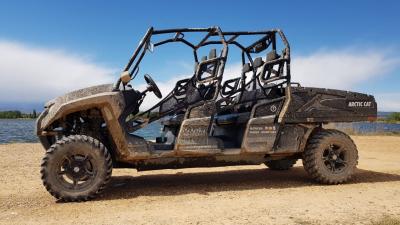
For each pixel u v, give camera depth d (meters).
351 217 4.32
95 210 4.84
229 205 4.98
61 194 5.27
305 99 6.48
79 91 5.64
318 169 6.43
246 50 7.34
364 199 5.29
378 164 9.07
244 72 7.14
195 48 6.76
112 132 5.56
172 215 4.50
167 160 6.00
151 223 4.18
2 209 4.97
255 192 5.89
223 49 6.10
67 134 5.95
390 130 24.03
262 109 6.34
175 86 6.08
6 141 17.73
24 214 4.70
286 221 4.19
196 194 5.77
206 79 6.10
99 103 5.44
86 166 5.38
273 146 6.38
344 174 6.53
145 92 5.96
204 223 4.15
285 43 6.49
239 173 7.84
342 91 6.71
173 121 6.14
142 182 6.80
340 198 5.38
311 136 6.71
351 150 6.60
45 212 4.78
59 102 5.60
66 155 5.30
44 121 5.73
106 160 5.43
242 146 6.19
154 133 6.91
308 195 5.61
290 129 6.50
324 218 4.29
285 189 6.13
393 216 4.35
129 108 5.77
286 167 8.12
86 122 5.93
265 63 6.51
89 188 5.35
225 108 6.67
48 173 5.23
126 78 5.59
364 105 6.84
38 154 11.17
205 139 6.01
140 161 5.88
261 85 6.47
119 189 6.17
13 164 9.02
